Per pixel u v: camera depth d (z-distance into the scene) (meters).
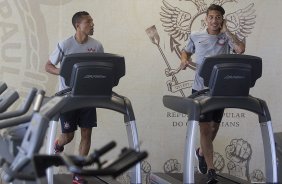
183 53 5.37
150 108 6.04
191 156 3.81
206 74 3.92
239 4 6.17
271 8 6.23
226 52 5.23
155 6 6.02
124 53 5.99
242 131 6.20
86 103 3.91
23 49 5.81
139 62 6.02
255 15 6.21
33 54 5.83
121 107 3.99
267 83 6.23
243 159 6.21
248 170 6.22
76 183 4.89
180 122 6.09
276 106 6.25
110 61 3.92
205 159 5.13
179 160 6.08
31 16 5.81
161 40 6.04
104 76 3.88
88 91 3.90
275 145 4.38
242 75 3.89
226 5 6.16
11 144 3.10
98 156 2.35
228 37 5.19
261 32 6.22
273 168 3.99
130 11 5.98
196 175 5.52
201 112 3.86
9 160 3.09
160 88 6.05
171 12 6.05
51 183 4.10
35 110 2.89
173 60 6.07
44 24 5.84
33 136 2.60
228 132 6.18
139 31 6.01
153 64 6.04
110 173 2.28
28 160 2.59
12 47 5.79
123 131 5.99
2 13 5.76
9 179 2.66
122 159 2.38
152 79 6.04
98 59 3.89
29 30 5.81
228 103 3.92
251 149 6.21
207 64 3.88
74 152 5.91
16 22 5.79
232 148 6.19
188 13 6.09
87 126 4.92
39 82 5.85
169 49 6.06
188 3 6.09
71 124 4.94
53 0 5.84
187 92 6.09
